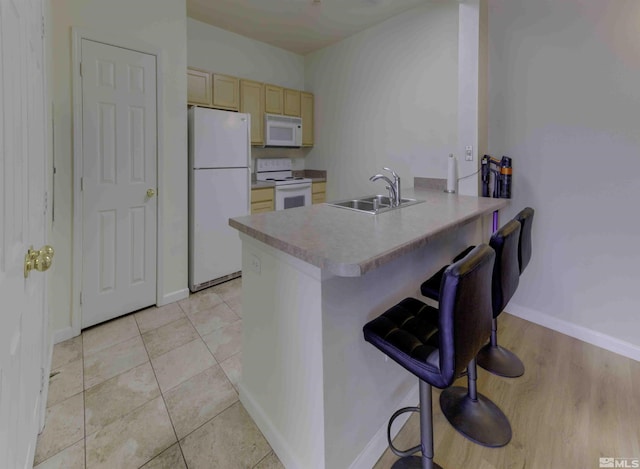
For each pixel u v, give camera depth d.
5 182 0.77
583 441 1.48
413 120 3.39
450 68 3.05
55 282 2.21
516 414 1.63
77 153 2.25
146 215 2.68
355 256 1.04
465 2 2.47
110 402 1.69
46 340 1.74
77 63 2.20
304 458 1.28
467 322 1.02
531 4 2.30
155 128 2.65
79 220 2.30
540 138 2.35
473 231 2.44
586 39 2.10
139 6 2.47
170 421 1.58
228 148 3.27
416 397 1.71
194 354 2.12
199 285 3.16
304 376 1.25
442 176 3.20
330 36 3.98
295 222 1.57
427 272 1.86
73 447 1.42
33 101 1.21
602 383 1.86
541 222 2.41
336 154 4.34
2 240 0.74
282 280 1.32
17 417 0.91
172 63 2.71
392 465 1.40
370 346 1.38
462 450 1.44
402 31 3.41
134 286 2.66
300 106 4.48
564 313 2.37
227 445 1.46
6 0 0.78
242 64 4.05
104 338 2.30
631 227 2.04
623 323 2.12
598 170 2.13
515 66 2.43
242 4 3.24
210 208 3.17
